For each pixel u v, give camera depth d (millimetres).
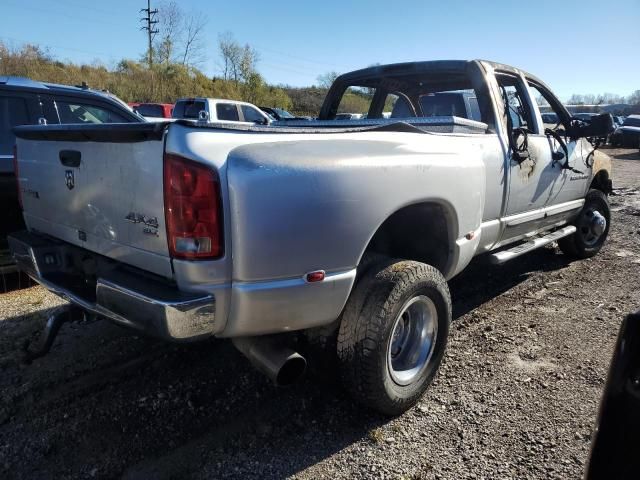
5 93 4898
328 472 2473
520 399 3066
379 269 2758
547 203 4629
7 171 4703
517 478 2428
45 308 4375
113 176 2480
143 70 42531
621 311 4402
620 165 18078
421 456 2582
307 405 3012
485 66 3990
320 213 2367
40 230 3275
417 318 2994
